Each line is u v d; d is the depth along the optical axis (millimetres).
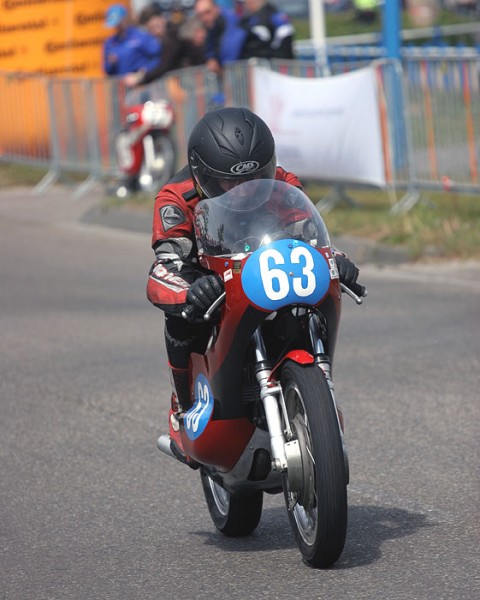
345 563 14016
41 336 28516
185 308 13422
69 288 34250
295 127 41906
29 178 57031
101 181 53781
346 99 40469
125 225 44469
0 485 18219
